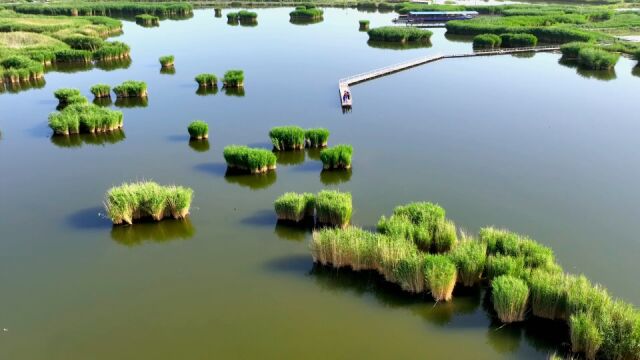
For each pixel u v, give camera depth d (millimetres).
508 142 30625
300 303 16547
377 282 17516
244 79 46344
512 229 20594
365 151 29297
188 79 46688
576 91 41969
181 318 15875
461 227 20734
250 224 21406
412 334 15109
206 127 31344
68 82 45781
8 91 43094
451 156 28500
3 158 29047
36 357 14383
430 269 16156
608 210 22219
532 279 15602
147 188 21812
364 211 22250
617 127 33219
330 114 36156
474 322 15531
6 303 16625
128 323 15688
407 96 40719
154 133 32938
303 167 27234
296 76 47375
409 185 24859
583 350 13969
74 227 21328
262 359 14180
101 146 30875
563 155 28625
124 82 42406
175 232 20906
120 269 18469
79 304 16578
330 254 18141
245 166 26641
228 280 17766
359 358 14188
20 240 20328
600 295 14867
